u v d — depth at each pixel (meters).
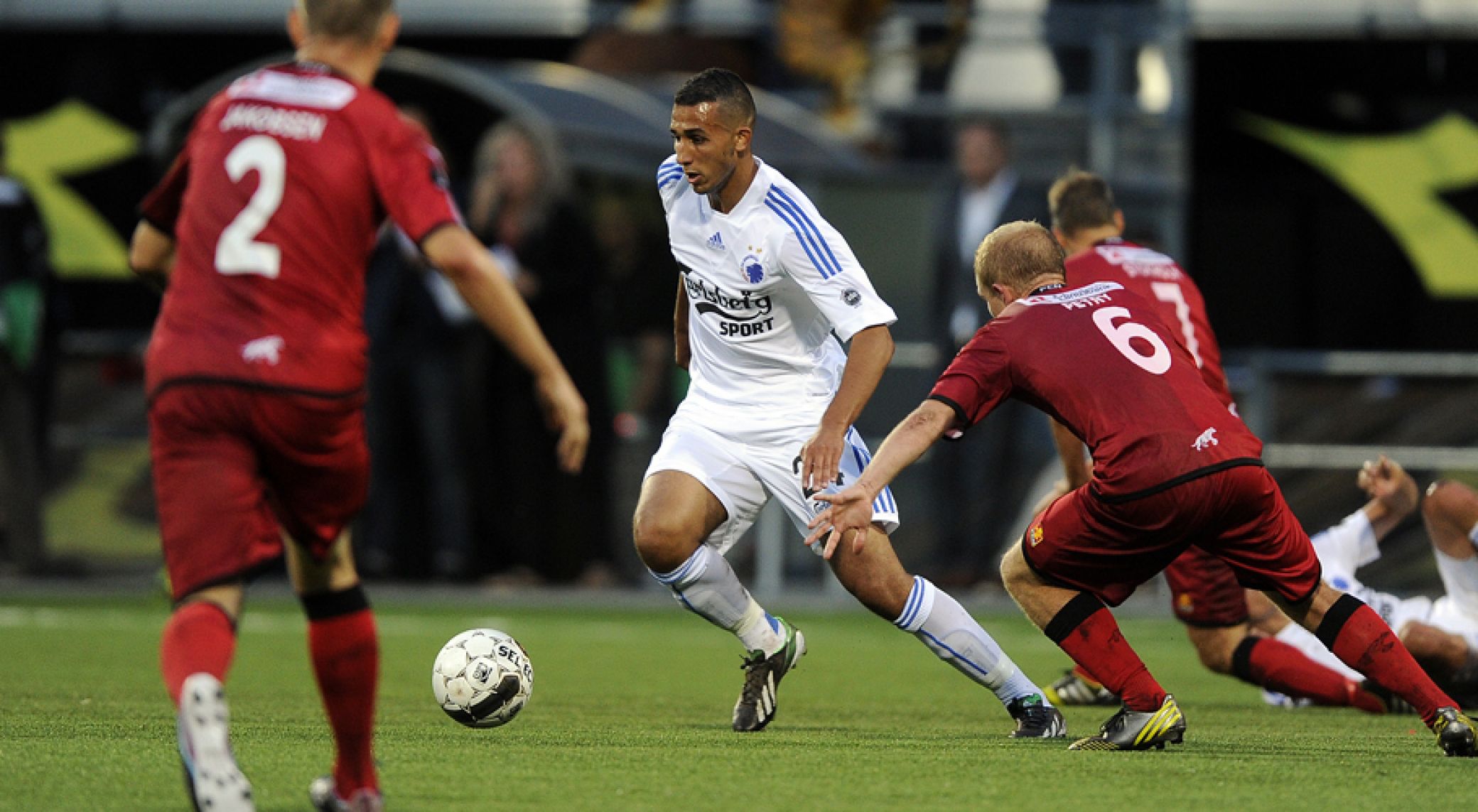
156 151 42.59
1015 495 38.66
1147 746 16.84
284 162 12.23
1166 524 16.34
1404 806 13.45
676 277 40.94
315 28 13.01
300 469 12.19
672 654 30.61
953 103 44.03
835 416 17.06
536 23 46.53
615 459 40.47
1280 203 43.47
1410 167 42.78
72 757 15.38
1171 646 33.66
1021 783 14.39
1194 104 43.62
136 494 41.03
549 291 38.84
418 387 39.81
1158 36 42.47
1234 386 38.81
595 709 21.36
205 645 11.60
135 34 44.75
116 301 44.34
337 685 12.62
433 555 40.72
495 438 40.03
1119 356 16.62
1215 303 43.75
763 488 19.17
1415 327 43.00
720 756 16.03
